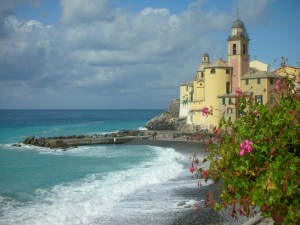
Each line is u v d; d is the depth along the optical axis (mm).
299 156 7199
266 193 6609
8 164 45281
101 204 24078
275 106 8117
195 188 28906
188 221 20469
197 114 83062
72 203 24172
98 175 35531
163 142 70938
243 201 7352
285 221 6480
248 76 71062
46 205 23656
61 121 198125
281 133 7125
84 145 73125
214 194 26344
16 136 96812
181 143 67312
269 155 7188
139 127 139375
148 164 43594
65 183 31422
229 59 81562
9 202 24438
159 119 123062
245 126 7688
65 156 54188
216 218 20562
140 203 24531
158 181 31922
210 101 78750
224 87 78312
